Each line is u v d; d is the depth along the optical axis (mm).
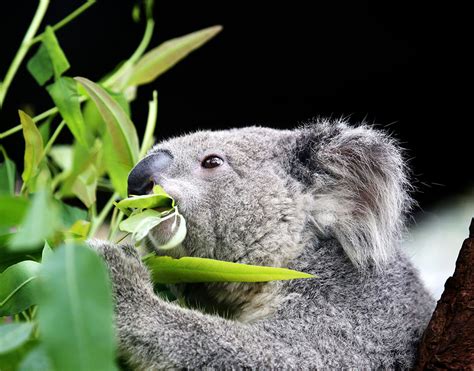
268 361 4793
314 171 5762
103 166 6254
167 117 13586
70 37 12781
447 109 13359
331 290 5344
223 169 5684
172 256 5625
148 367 4629
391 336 5219
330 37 13445
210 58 13469
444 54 13234
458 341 4516
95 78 13102
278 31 13438
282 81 13695
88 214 5848
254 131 6117
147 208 5020
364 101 13609
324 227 5648
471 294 4488
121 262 4719
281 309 5250
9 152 12344
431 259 11070
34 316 4844
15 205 3971
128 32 12953
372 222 5539
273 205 5617
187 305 5754
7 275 4008
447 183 13359
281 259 5570
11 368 3877
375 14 13172
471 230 4617
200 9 13227
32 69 6012
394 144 5805
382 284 5418
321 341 5090
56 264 2959
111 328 2926
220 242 5609
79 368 2844
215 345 4695
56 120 10273
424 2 12914
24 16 12367
